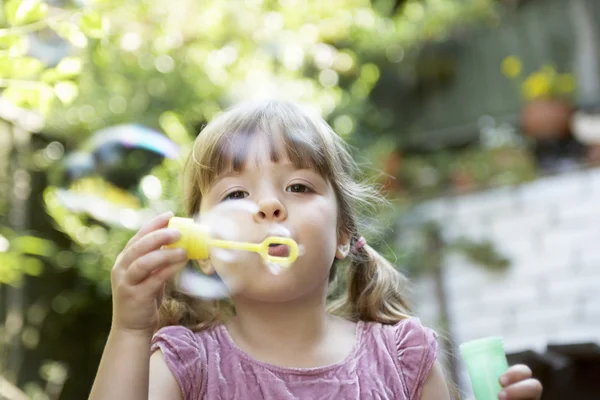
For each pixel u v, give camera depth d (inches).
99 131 142.1
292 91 162.9
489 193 194.9
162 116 142.8
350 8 181.0
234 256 53.2
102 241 139.4
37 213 140.5
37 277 141.3
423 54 258.5
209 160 57.9
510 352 86.2
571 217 186.1
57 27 74.9
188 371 53.6
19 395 117.0
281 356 55.3
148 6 131.1
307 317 56.1
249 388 53.6
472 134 255.4
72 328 147.6
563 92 229.1
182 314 62.1
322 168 58.1
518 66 237.3
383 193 89.9
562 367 86.8
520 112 247.3
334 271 68.5
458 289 193.0
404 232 196.1
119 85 147.0
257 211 53.4
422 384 58.9
